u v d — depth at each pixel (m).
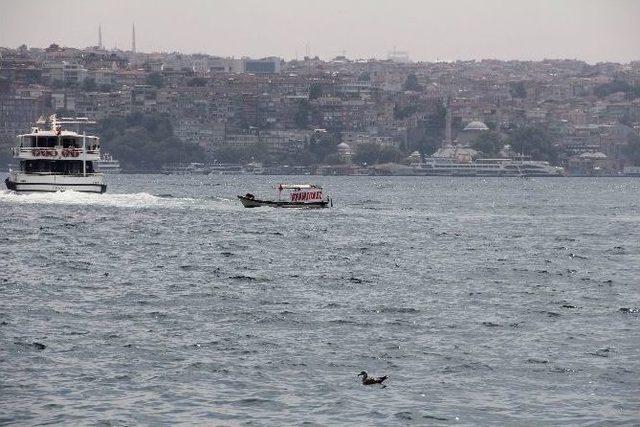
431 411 117.25
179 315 163.38
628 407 118.81
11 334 146.62
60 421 112.81
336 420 114.31
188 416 114.94
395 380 127.75
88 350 138.88
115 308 168.50
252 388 124.06
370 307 172.75
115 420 113.25
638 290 198.12
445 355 139.12
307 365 133.50
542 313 169.50
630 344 146.25
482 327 157.38
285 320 160.62
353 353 139.75
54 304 170.75
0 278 199.00
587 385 126.31
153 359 135.25
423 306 175.38
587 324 160.62
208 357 136.38
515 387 125.56
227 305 173.00
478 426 113.19
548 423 114.06
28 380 125.44
